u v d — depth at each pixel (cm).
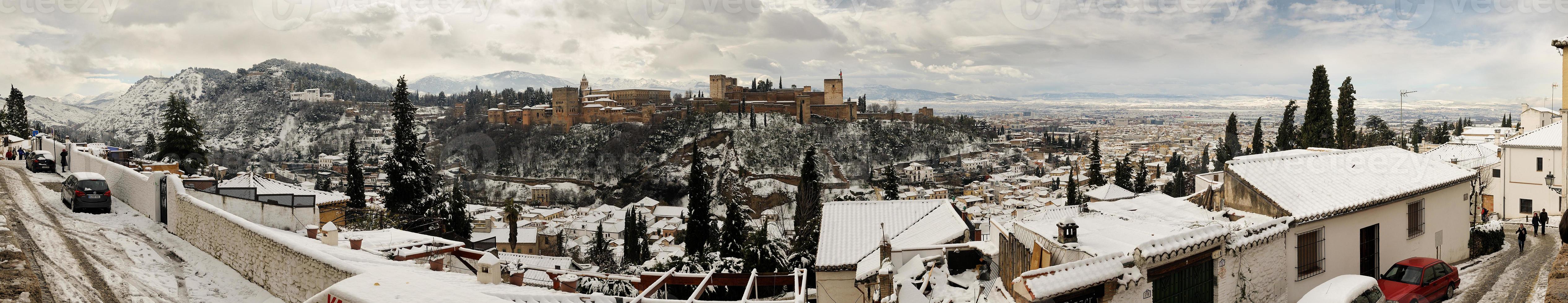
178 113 5178
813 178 5509
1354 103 4494
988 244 1755
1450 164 2205
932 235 2105
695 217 4853
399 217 3909
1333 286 1426
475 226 7794
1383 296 1457
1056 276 1183
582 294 1533
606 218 14425
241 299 1784
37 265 1750
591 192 17900
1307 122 4544
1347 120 4484
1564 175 2580
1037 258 1403
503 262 2062
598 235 8238
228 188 2408
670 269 2616
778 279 2222
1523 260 2150
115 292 1658
